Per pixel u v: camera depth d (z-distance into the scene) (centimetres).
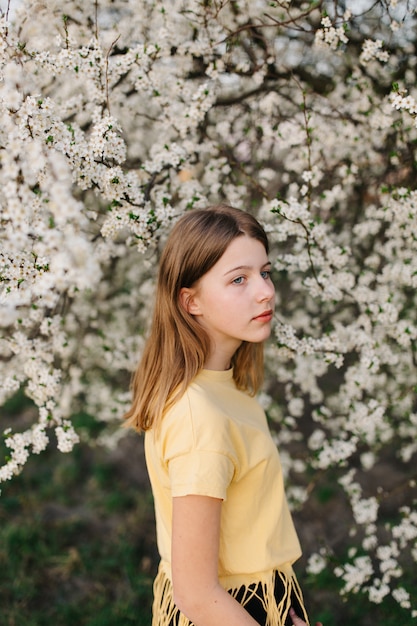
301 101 227
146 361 144
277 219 230
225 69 212
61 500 319
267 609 126
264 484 131
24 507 312
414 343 245
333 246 219
